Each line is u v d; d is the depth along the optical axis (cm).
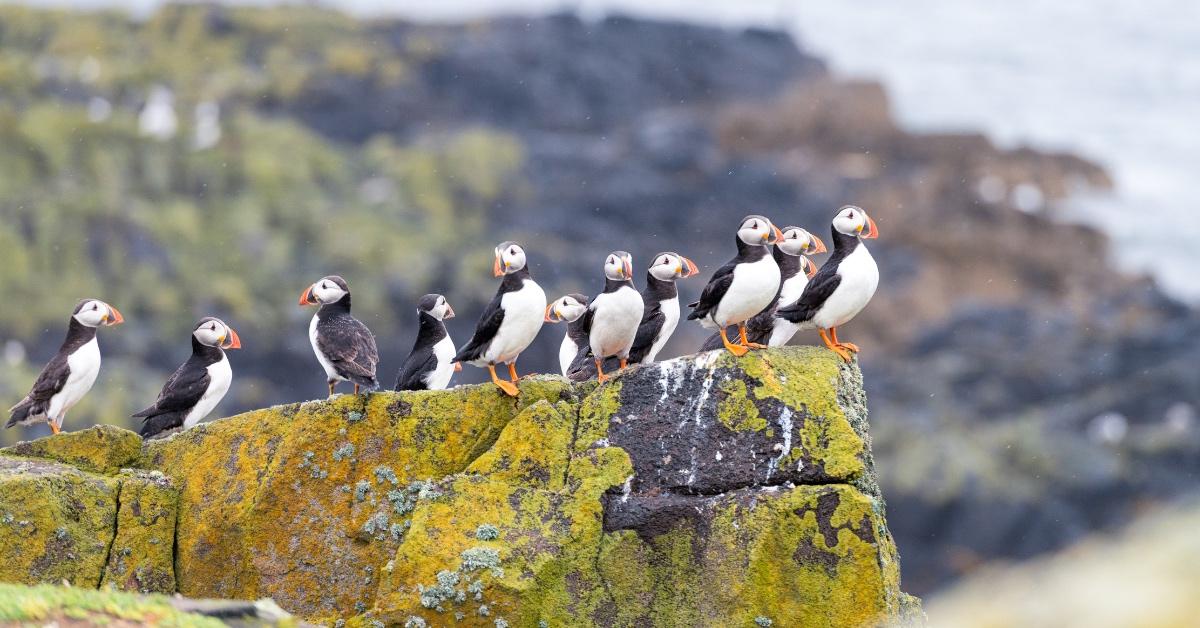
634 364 1250
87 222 4369
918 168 5975
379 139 5766
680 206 5341
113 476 1240
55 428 1416
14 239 4188
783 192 5475
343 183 5388
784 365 1173
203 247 4584
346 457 1199
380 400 1210
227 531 1202
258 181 5062
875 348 4503
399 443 1198
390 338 4412
